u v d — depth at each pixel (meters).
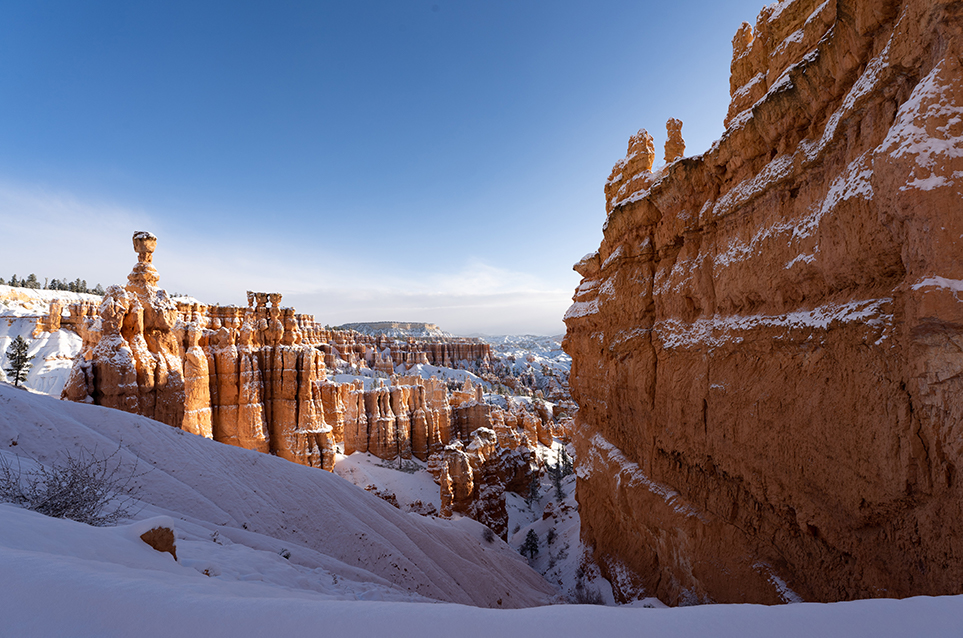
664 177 20.38
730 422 15.19
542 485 88.06
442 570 27.64
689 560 17.97
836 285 11.27
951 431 7.93
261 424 60.03
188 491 19.55
